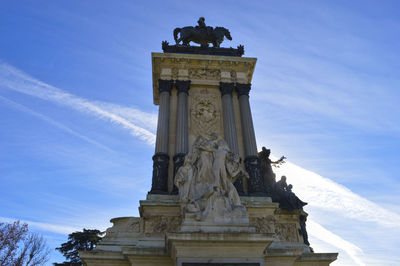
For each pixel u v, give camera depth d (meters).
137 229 16.36
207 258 11.83
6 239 36.47
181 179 14.74
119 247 15.36
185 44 26.09
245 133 20.69
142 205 16.33
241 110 21.75
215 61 23.28
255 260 12.00
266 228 16.55
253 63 23.78
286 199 18.94
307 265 15.56
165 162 18.59
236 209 13.20
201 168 14.75
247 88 22.78
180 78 22.64
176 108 21.56
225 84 22.55
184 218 12.91
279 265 14.41
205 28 26.48
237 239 12.03
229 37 27.03
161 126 20.09
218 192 13.66
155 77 25.36
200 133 20.72
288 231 17.80
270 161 21.56
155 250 13.93
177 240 11.82
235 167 15.23
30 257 38.88
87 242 44.94
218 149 15.12
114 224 16.97
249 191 18.41
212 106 22.06
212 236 11.97
